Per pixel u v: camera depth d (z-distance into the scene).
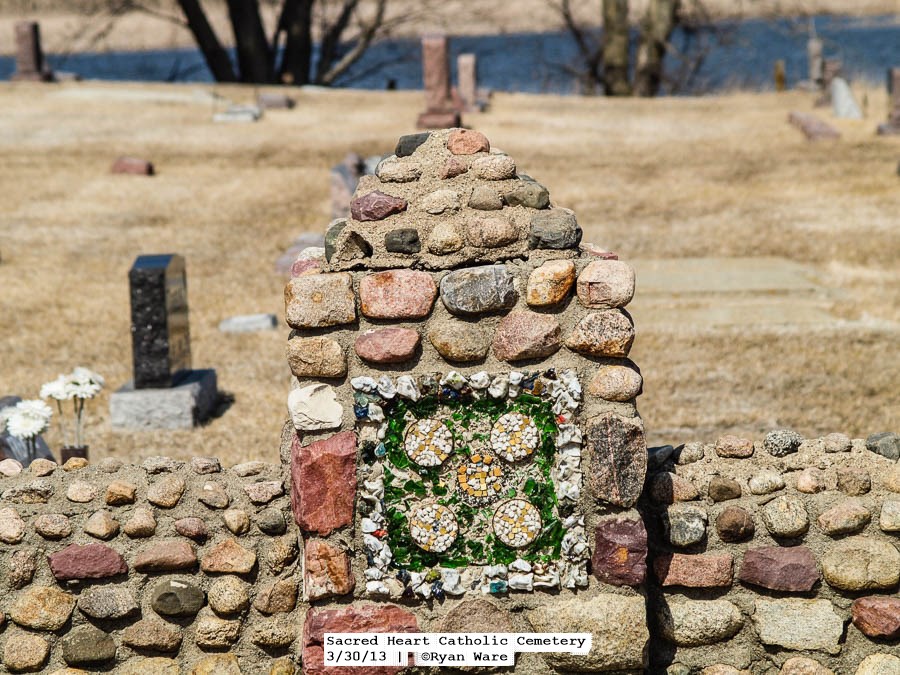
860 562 3.96
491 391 3.75
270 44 41.78
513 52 50.22
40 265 13.35
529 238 3.79
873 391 8.55
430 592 3.78
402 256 3.77
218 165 19.09
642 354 9.64
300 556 4.07
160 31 63.72
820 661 4.00
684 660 4.03
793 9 37.22
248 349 10.11
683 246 13.97
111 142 20.81
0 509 4.08
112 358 9.75
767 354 9.59
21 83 28.02
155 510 4.11
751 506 4.04
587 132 22.23
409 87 50.19
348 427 3.76
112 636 4.08
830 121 22.48
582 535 3.80
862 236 14.18
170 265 8.43
